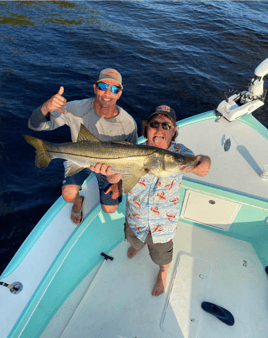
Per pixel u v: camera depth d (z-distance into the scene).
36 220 4.42
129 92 7.52
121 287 2.50
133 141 2.54
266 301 2.47
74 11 13.14
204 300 2.44
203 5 16.08
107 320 2.25
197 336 2.19
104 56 9.31
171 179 1.95
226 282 2.60
